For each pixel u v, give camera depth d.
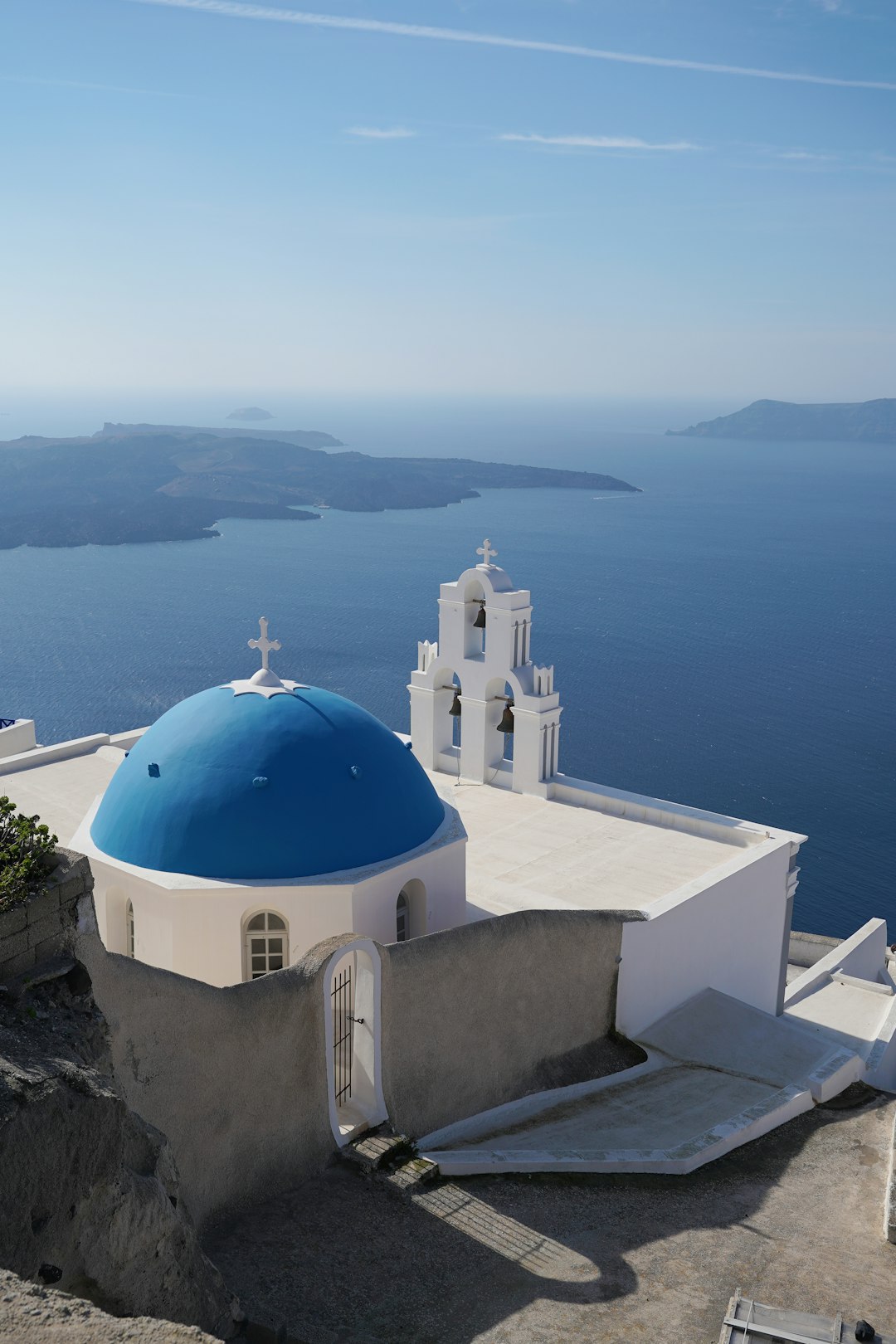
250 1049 14.23
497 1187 15.72
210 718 19.80
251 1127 14.34
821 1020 29.31
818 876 109.81
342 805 19.20
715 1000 24.72
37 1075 9.84
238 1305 11.88
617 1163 16.84
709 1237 14.70
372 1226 14.16
